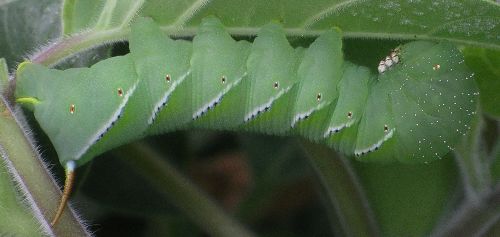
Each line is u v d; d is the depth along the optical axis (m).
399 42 0.24
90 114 0.24
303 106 0.25
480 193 0.26
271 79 0.24
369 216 0.27
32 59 0.24
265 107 0.25
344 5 0.24
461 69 0.24
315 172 0.28
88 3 0.24
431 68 0.24
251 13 0.24
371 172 0.27
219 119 0.25
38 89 0.24
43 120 0.24
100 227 0.31
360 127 0.25
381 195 0.28
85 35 0.24
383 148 0.25
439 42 0.24
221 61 0.24
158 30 0.24
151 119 0.24
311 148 0.27
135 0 0.24
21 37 0.27
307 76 0.24
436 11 0.23
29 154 0.23
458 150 0.26
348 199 0.27
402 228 0.28
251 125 0.25
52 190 0.23
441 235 0.26
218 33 0.24
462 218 0.26
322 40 0.24
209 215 0.27
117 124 0.24
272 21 0.24
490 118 0.27
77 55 0.25
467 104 0.24
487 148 0.27
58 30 0.27
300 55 0.24
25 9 0.27
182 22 0.24
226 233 0.27
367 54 0.25
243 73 0.24
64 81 0.24
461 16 0.23
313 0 0.24
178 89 0.24
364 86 0.25
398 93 0.25
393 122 0.25
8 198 0.23
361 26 0.24
